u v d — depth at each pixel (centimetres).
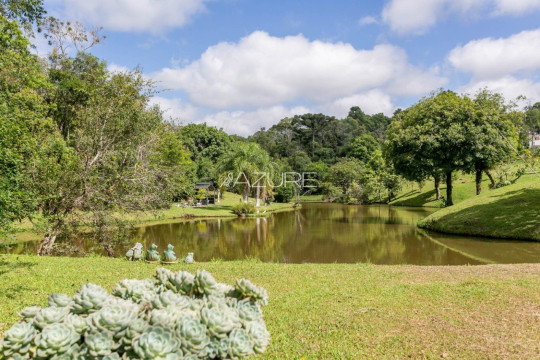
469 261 1251
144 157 1447
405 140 2491
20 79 1338
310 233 2033
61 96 1778
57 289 662
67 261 987
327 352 412
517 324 499
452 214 2030
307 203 5122
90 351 162
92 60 2028
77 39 1702
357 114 10419
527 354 410
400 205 4053
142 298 211
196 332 169
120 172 1350
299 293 661
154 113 1479
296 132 8900
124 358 162
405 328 489
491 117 2416
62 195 1175
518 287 685
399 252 1448
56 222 1230
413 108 2780
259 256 1445
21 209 788
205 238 1947
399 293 659
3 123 721
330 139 8538
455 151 2416
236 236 1998
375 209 3656
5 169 702
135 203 1352
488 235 1672
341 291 675
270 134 9044
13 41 1300
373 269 905
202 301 204
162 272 240
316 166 6438
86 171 1247
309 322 509
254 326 197
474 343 441
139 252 1046
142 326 170
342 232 2031
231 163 3944
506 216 1761
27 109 1233
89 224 1285
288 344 431
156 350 155
